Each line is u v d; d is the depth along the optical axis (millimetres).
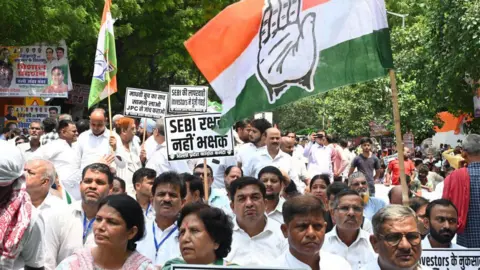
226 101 7320
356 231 7008
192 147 9898
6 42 24453
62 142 11531
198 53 7336
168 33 30594
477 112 19266
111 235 5098
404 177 6648
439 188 13711
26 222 5410
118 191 8641
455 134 31656
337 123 32344
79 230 6891
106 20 13586
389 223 5133
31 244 5551
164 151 12055
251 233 7012
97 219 5148
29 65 24938
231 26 7289
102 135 12242
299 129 48750
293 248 5758
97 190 7246
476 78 18656
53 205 7422
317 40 7176
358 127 31500
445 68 19297
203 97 12414
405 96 29938
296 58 7215
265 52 7266
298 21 7223
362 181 9586
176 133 9914
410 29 26984
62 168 11367
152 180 8523
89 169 7367
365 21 7102
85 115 33125
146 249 7070
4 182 5316
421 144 33875
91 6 24422
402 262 5133
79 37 25078
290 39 7238
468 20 17766
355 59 7098
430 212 7250
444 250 6531
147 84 34094
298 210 5625
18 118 25188
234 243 6938
